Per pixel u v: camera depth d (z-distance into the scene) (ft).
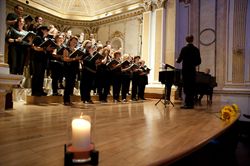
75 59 14.29
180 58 15.65
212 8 30.17
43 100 14.99
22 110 11.11
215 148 10.01
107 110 12.57
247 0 28.04
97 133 6.24
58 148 4.53
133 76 21.42
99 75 17.84
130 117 9.90
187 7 31.50
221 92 28.89
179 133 6.72
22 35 13.94
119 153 4.40
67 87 14.58
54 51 15.75
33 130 6.24
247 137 22.02
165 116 10.79
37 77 14.92
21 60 14.10
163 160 4.10
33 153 4.18
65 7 38.88
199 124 8.69
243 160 13.83
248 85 27.32
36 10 34.81
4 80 9.21
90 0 38.86
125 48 35.32
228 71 28.78
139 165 3.74
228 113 10.08
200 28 30.94
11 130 6.18
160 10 29.68
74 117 3.51
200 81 20.02
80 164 3.34
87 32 39.70
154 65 29.68
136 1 33.35
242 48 28.02
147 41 30.71
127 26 35.27
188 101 15.84
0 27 9.55
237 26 28.48
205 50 30.48
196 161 6.17
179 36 31.48
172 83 16.92
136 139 5.68
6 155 4.03
